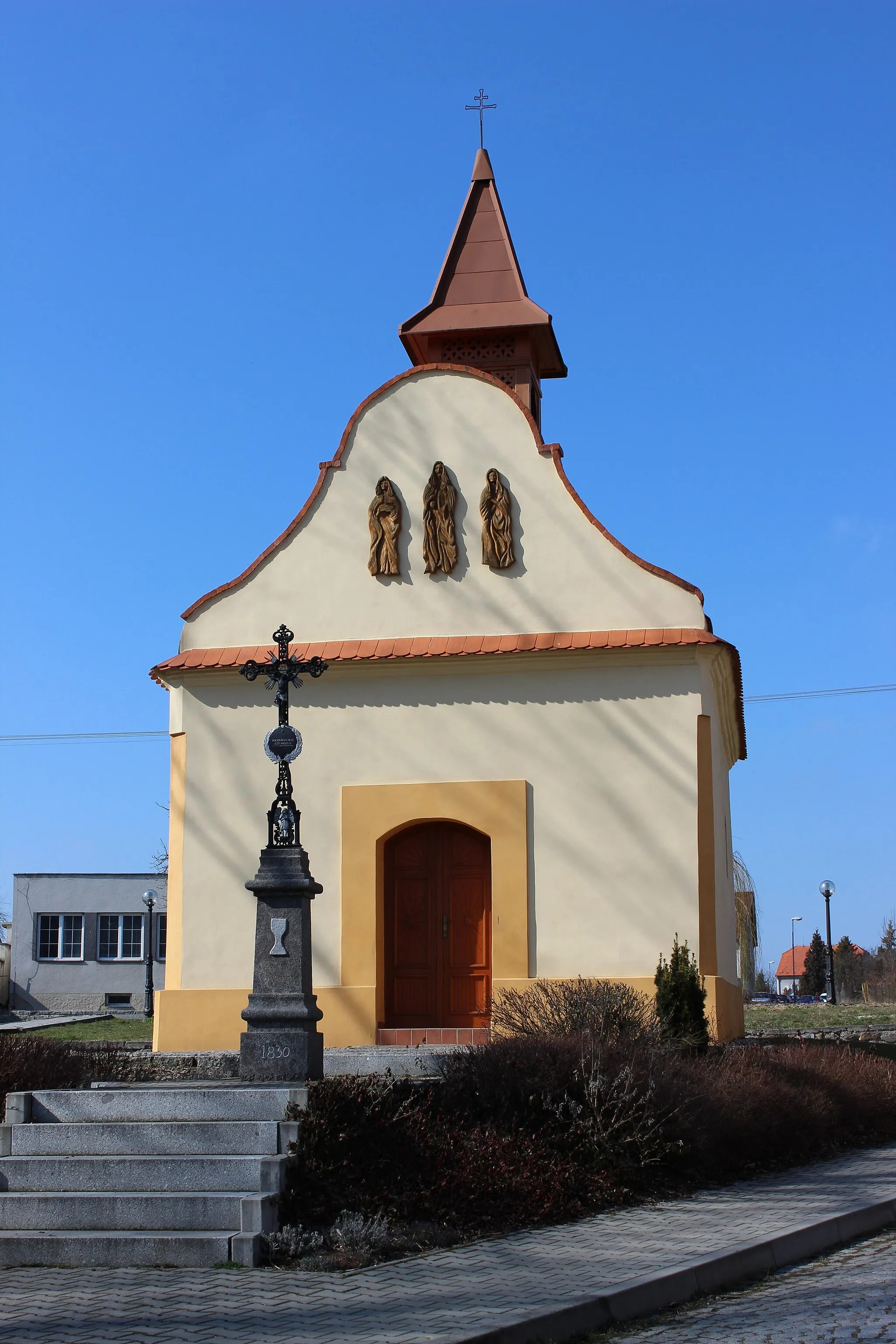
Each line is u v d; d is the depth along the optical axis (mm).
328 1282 8766
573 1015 15711
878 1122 16078
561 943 19281
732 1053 15961
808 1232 10117
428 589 20609
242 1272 9125
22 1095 11375
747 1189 12211
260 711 20594
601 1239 9945
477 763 19953
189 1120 11102
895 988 52188
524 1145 11484
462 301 23656
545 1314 7785
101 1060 15516
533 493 20641
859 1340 7422
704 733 19453
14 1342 7406
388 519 20828
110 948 54281
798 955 121125
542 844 19594
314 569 20938
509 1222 10461
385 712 20312
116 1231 9836
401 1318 7770
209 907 20109
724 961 20953
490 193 24516
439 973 20203
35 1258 9586
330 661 20281
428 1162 10828
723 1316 8219
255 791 20375
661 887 19203
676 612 19938
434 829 20578
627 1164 11773
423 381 21234
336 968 19750
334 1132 10617
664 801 19406
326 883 20016
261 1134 10680
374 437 21203
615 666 19828
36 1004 53812
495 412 20969
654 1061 13156
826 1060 16594
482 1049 13219
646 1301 8438
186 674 20688
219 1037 19656
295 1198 10102
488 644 20031
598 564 20266
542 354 24797
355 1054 17516
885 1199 11383
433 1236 9992
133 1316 7945
